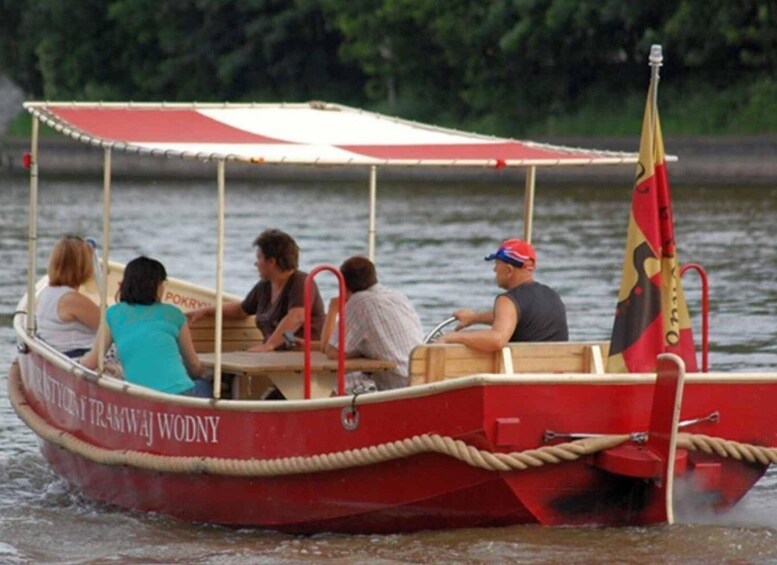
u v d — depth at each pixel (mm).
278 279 30312
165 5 177625
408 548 24359
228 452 25797
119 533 26438
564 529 24516
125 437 27500
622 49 143250
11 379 32344
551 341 25766
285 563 24109
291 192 117500
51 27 189500
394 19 154375
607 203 99438
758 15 131250
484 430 23453
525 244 26125
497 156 26031
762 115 127125
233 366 26688
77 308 30234
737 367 41156
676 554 24031
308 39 174125
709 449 24688
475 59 150500
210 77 180125
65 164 160875
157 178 142125
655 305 25266
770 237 75062
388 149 26375
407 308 27109
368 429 24281
